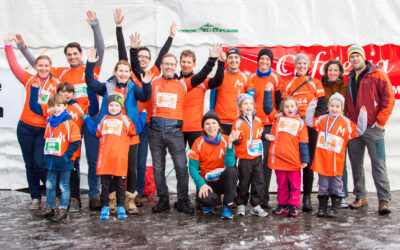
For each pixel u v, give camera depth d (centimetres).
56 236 402
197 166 497
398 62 632
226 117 539
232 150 472
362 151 525
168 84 514
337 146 483
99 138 497
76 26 657
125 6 649
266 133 547
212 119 484
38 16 659
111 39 654
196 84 518
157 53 647
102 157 472
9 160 665
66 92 517
